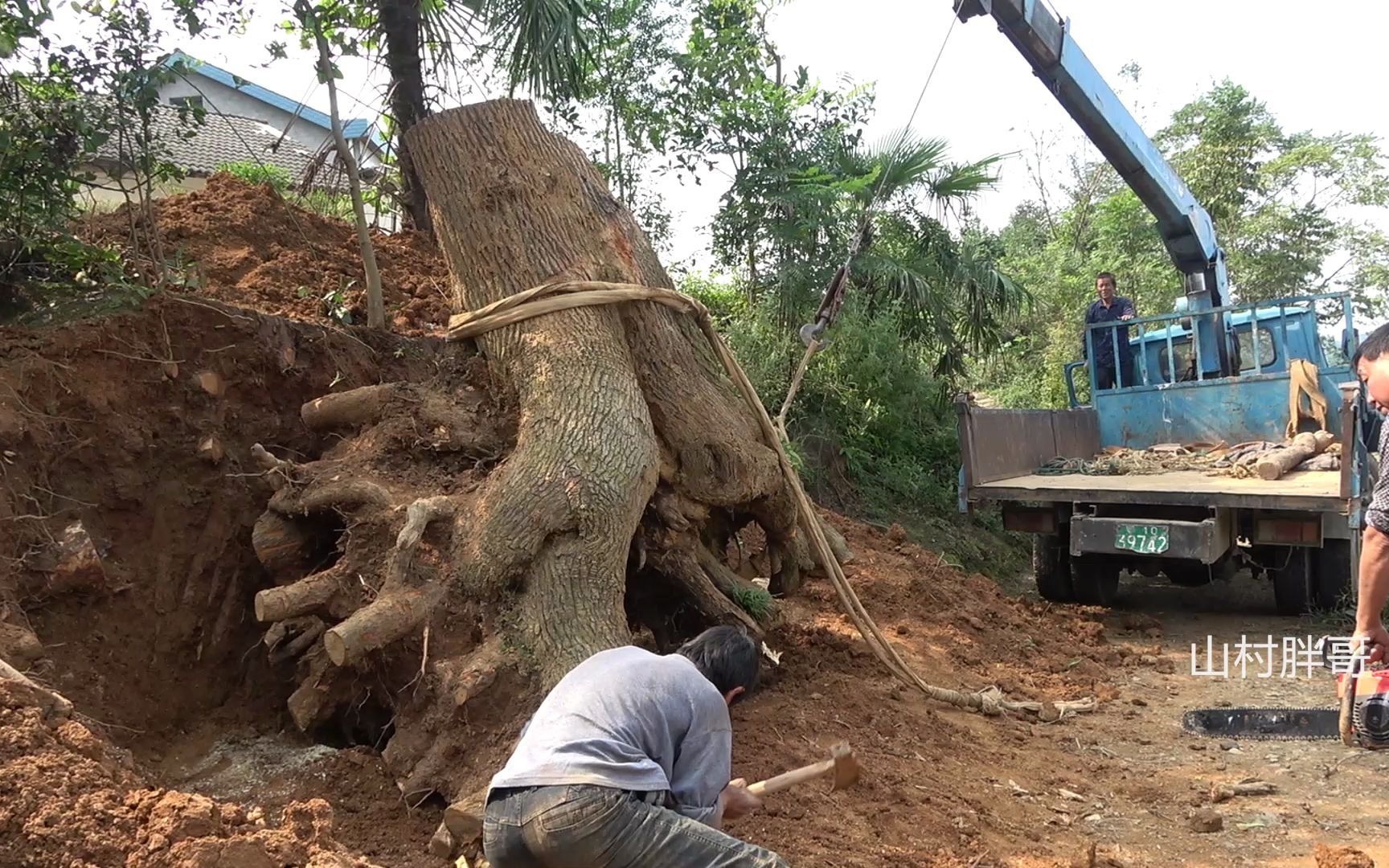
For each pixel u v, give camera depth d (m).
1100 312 10.59
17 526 4.69
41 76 5.65
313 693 4.73
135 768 3.68
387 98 7.48
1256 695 6.39
